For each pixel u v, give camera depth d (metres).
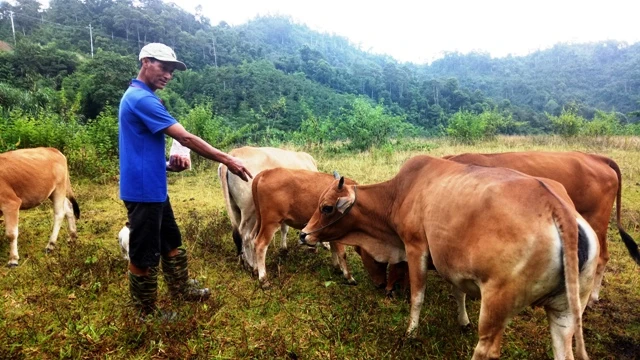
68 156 9.73
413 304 3.62
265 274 4.78
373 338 3.72
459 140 18.81
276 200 4.83
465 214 2.80
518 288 2.49
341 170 10.77
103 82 28.83
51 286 4.48
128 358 3.26
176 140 3.41
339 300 4.47
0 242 5.71
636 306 4.41
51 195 5.73
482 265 2.62
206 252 5.57
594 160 4.51
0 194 5.07
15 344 3.24
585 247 2.46
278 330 3.81
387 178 9.77
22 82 31.28
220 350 3.41
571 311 2.35
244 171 3.52
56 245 5.80
